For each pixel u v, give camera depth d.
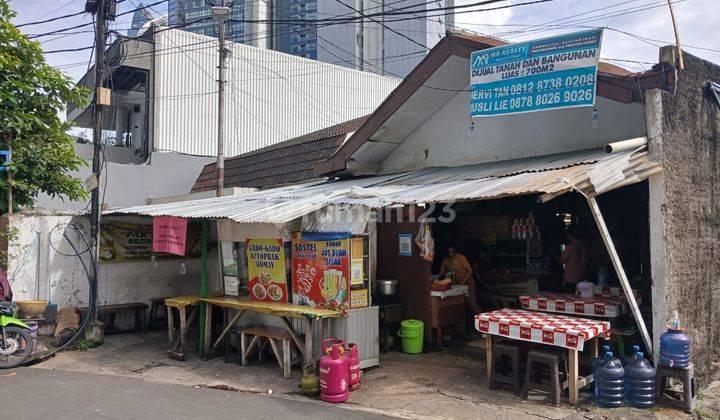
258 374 8.12
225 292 9.60
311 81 28.27
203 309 9.32
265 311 8.12
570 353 6.38
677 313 6.45
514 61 8.34
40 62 11.45
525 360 7.28
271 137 26.70
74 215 11.57
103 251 11.71
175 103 23.89
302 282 8.35
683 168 7.12
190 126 24.25
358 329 7.90
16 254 10.83
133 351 9.94
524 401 6.58
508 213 10.70
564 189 5.90
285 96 27.27
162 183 21.61
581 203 10.01
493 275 10.88
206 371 8.40
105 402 6.69
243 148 25.77
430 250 9.12
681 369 6.25
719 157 7.98
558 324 6.70
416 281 9.39
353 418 6.12
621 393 6.34
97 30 11.12
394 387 7.26
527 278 10.35
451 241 11.20
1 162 10.91
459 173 9.45
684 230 7.04
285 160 16.77
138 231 12.22
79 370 8.63
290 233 8.55
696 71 7.53
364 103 30.34
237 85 25.72
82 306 11.50
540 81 8.05
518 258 10.84
